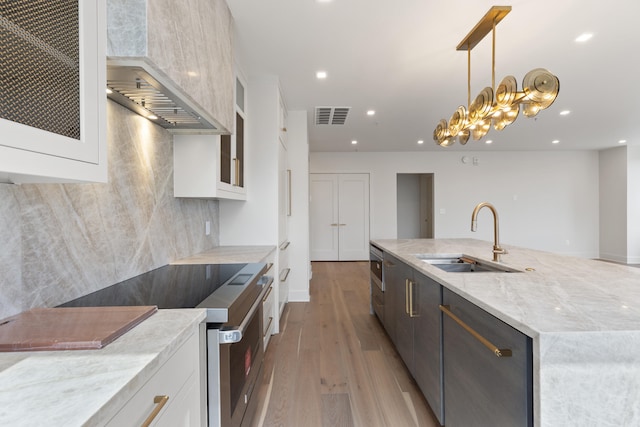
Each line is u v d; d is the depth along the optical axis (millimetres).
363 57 2861
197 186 2207
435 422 1849
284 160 3941
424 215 8844
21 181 939
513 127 5461
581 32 2461
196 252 2602
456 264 2445
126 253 1653
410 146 7012
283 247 3570
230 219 3271
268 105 3322
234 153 2709
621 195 7070
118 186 1595
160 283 1568
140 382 672
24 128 678
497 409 1122
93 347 779
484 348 1214
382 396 2119
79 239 1322
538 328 916
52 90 769
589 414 898
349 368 2498
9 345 768
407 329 2283
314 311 3908
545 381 894
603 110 4480
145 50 1061
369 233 7723
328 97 3896
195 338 1044
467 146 7062
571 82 3451
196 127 2012
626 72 3205
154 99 1495
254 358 1741
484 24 2301
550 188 7633
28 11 704
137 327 940
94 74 901
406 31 2434
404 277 2357
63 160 785
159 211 2002
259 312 1898
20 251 1040
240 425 1432
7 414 523
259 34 2461
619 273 1657
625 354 897
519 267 1843
